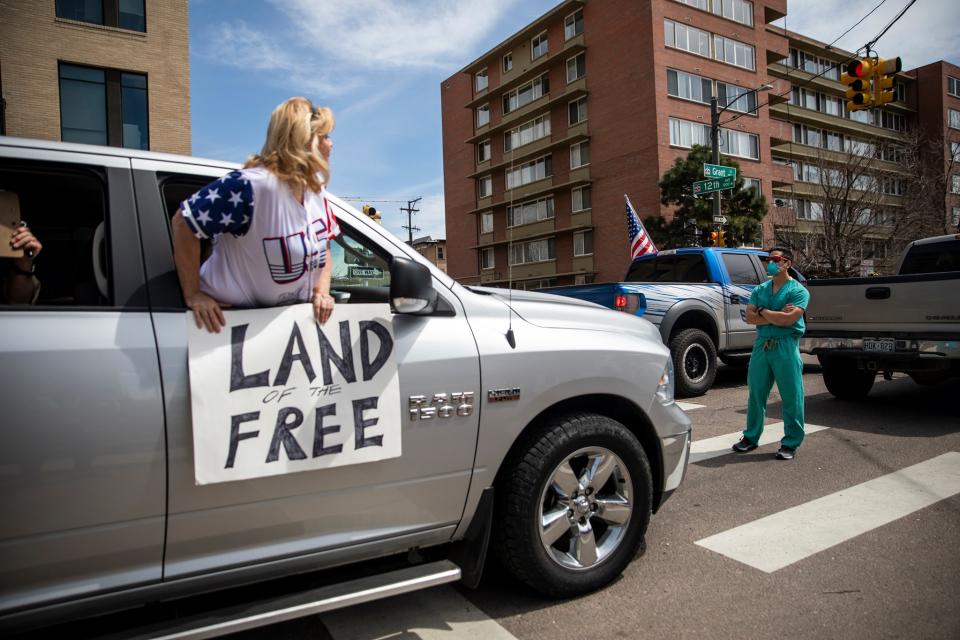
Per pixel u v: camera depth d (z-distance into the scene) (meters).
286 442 2.08
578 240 36.16
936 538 3.47
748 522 3.77
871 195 28.61
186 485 1.95
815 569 3.12
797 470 4.81
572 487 2.76
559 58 36.41
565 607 2.75
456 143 46.56
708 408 7.38
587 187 35.38
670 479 3.16
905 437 5.71
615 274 33.75
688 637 2.51
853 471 4.75
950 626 2.57
